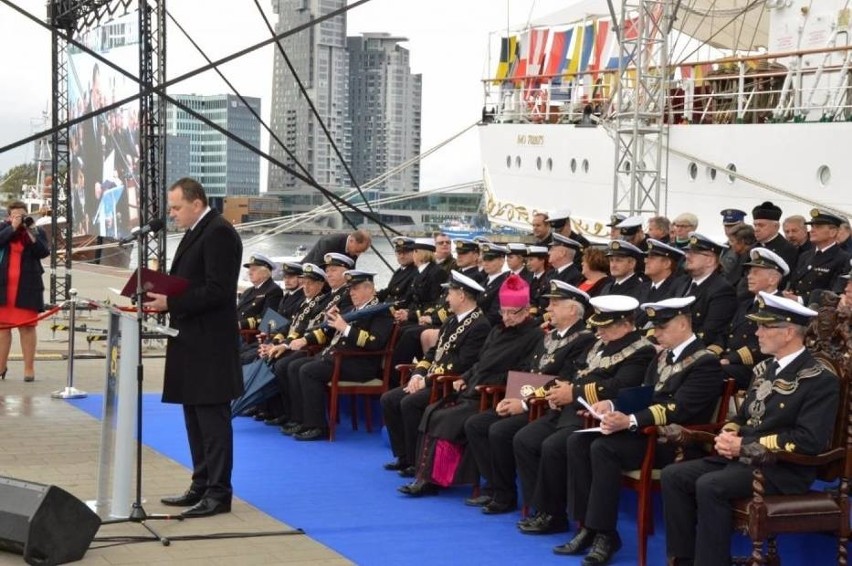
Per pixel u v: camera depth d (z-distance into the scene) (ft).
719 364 29.19
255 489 36.42
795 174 70.79
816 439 24.82
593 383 30.94
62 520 27.07
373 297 45.52
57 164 85.87
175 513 32.65
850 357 25.71
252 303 53.57
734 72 79.56
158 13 66.28
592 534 29.81
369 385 44.93
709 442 27.58
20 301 56.18
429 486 35.94
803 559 27.78
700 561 25.59
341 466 40.11
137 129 70.44
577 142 89.25
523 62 98.58
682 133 78.13
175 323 31.91
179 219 31.55
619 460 29.04
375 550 29.76
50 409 50.08
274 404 48.32
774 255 33.27
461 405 35.86
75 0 78.28
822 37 76.23
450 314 45.83
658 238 46.39
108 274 127.65
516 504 34.12
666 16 75.72
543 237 50.62
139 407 31.24
